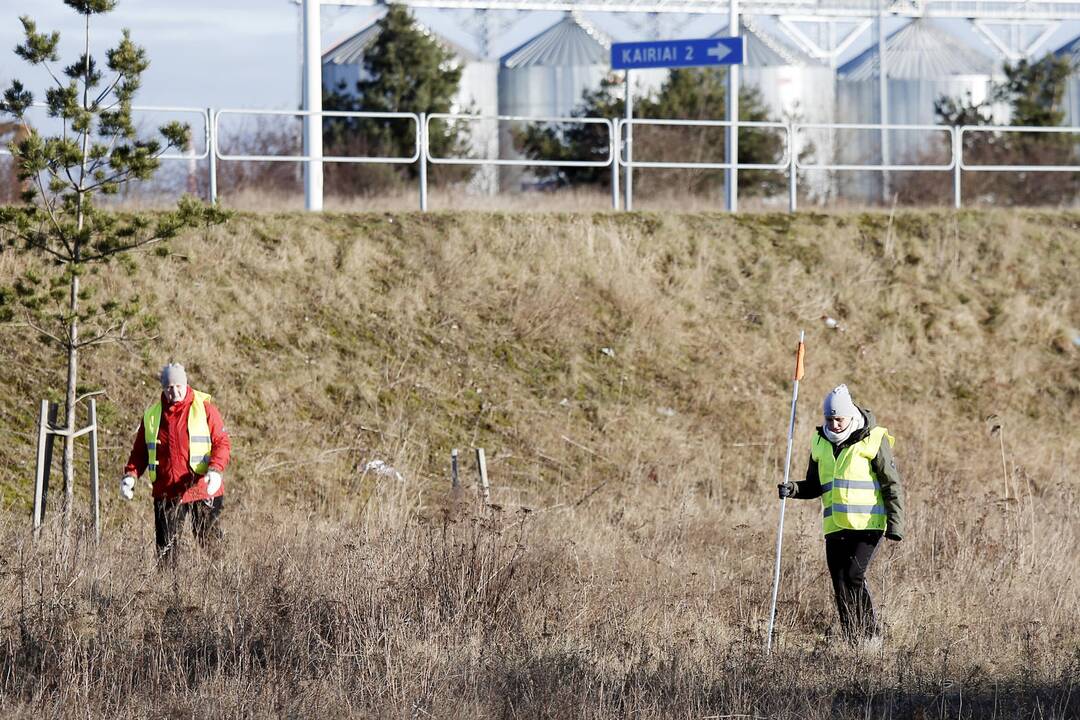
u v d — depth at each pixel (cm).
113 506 4450
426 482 4844
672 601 3303
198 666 2702
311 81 7212
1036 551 3900
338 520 4331
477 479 4853
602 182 10325
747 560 3859
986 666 2897
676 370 5772
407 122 11506
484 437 5172
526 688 2639
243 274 5703
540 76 13612
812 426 5541
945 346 6259
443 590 3136
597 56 13725
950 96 14325
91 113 4047
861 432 3167
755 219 7006
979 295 6656
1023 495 5081
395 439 5034
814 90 13875
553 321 5856
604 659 2816
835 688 2703
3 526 3747
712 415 5547
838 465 3166
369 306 5728
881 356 6134
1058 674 2838
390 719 2455
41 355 5006
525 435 5219
